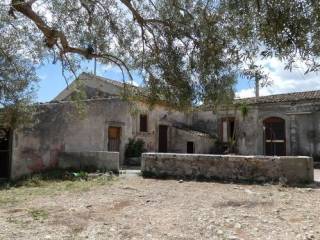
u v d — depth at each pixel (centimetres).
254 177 1341
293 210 884
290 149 2388
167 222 802
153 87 786
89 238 695
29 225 795
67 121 1892
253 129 2545
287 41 462
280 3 453
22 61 1145
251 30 531
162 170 1537
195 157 1467
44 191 1284
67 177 1609
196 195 1112
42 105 1777
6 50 943
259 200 1011
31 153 1738
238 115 2617
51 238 695
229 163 1396
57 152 1842
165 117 2589
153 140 2466
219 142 2694
